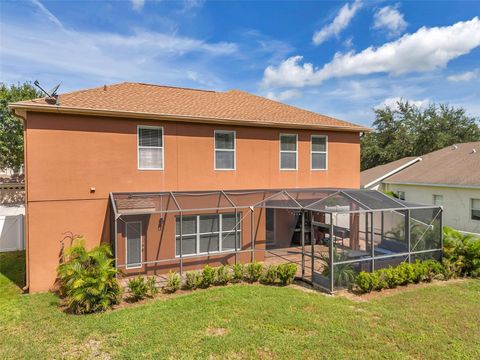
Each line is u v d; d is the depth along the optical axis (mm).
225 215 16250
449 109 49906
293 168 18672
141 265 14398
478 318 9539
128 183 14672
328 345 7941
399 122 52750
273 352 7637
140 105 15477
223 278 13039
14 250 19188
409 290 12258
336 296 11617
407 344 8008
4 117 29125
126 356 7500
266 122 17281
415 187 28781
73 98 14500
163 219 14828
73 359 7438
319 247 19672
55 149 13328
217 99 20125
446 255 14531
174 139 15625
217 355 7527
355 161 20547
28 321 9602
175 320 9430
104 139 14195
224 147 16844
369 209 13180
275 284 13234
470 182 23234
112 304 10922
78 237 13461
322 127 18922
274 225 20344
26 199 12930
